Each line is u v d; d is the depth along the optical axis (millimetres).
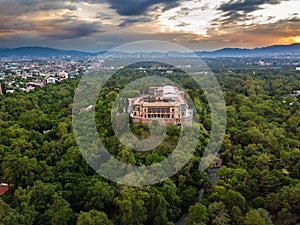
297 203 73688
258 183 81438
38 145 112188
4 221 63688
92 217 66125
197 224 65188
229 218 67750
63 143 110375
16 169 88062
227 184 82875
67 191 80062
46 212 72688
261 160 93000
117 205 75688
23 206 70875
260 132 117562
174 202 78375
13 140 114750
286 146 111500
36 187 78000
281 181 83000
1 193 85812
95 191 76625
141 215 70250
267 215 67188
